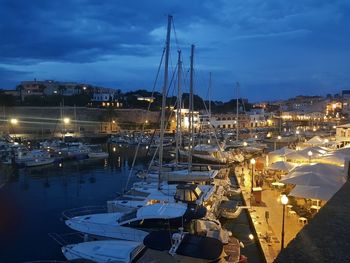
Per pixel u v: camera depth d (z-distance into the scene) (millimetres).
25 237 23406
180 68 41562
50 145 69500
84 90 181000
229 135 87438
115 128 120438
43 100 138875
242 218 24156
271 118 154875
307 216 21750
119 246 16641
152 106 138375
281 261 4047
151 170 39156
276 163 31984
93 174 49500
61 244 20156
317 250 4273
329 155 30500
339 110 174500
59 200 34031
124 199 25453
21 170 52125
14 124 113125
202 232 15750
